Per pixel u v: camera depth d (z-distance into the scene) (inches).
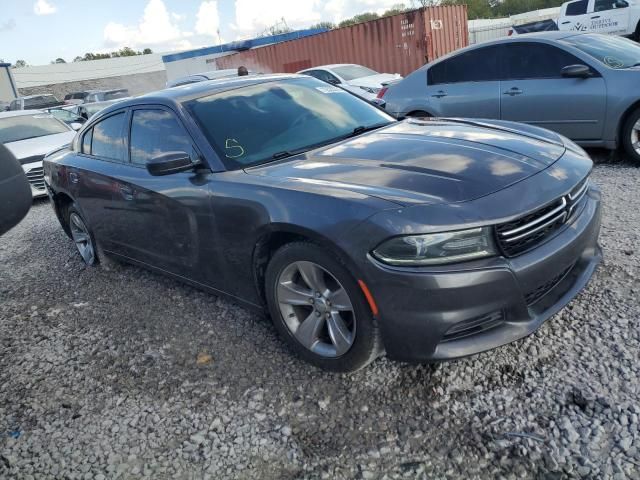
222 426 103.7
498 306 94.0
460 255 91.4
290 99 151.1
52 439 107.0
